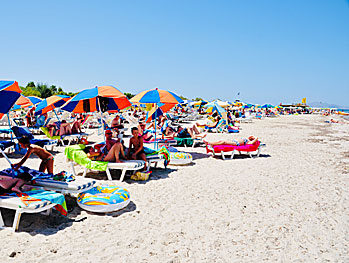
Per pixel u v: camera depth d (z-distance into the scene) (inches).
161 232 157.9
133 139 269.3
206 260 131.3
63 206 168.2
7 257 126.4
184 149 441.7
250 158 381.4
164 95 308.8
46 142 374.0
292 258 135.6
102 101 321.1
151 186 241.3
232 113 1189.1
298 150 459.8
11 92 189.6
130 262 127.3
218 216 183.0
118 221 170.1
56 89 2134.6
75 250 135.3
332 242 152.6
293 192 237.1
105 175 270.4
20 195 157.8
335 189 247.6
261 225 171.5
